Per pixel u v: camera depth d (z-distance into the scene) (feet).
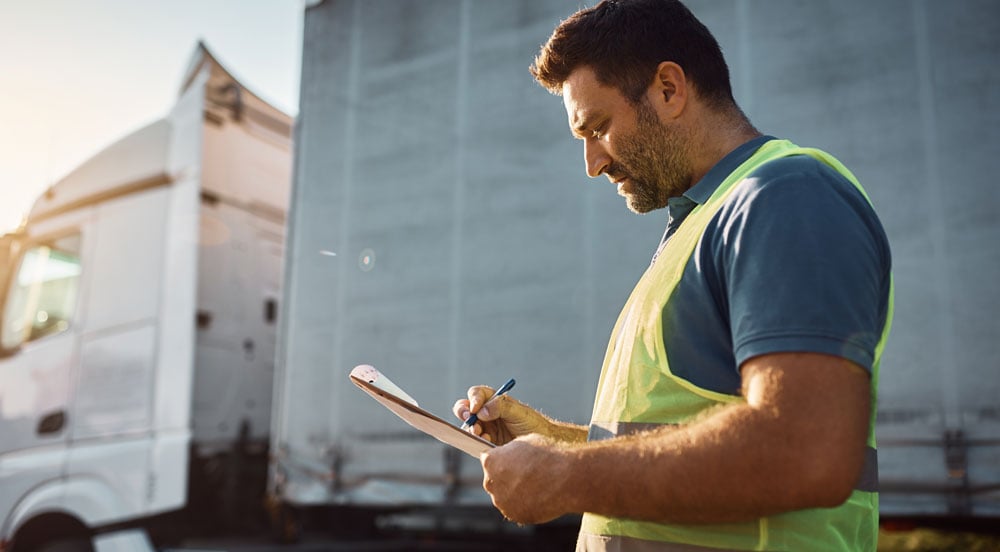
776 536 3.39
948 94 10.78
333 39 15.69
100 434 15.62
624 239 12.72
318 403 14.82
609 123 4.12
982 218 10.42
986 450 10.13
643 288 3.89
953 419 10.31
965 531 11.44
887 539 12.05
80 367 16.16
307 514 15.67
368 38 15.35
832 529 3.47
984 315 10.28
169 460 14.73
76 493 15.64
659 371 3.67
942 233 10.59
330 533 15.83
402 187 14.60
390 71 15.05
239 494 15.25
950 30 10.89
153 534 14.83
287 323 15.29
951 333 10.42
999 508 10.02
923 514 10.35
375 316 14.49
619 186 4.34
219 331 15.31
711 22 12.30
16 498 16.31
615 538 3.75
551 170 13.42
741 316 3.25
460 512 15.17
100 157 16.65
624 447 3.36
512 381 5.41
